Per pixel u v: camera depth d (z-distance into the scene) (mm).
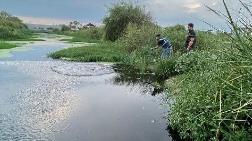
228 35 6547
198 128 6914
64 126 9031
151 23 36562
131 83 15484
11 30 54438
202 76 8211
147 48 21875
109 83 15383
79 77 16844
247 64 6414
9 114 10070
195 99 7457
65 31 96188
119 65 21609
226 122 6570
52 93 12906
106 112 10336
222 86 6840
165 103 10625
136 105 11195
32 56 26938
